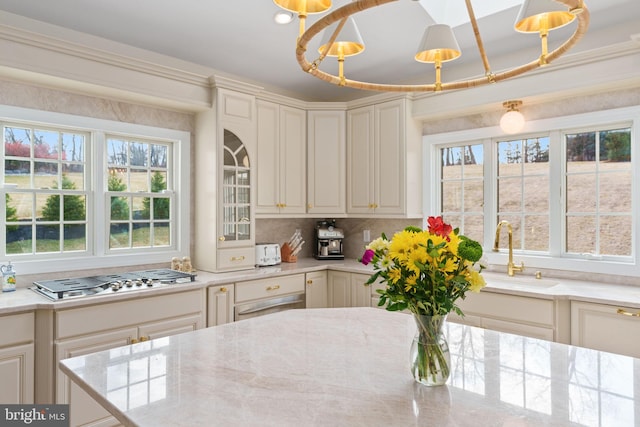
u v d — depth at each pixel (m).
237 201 3.37
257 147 3.53
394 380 1.25
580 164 3.02
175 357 1.44
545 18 1.39
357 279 3.53
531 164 3.24
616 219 2.87
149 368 1.34
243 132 3.39
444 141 3.61
